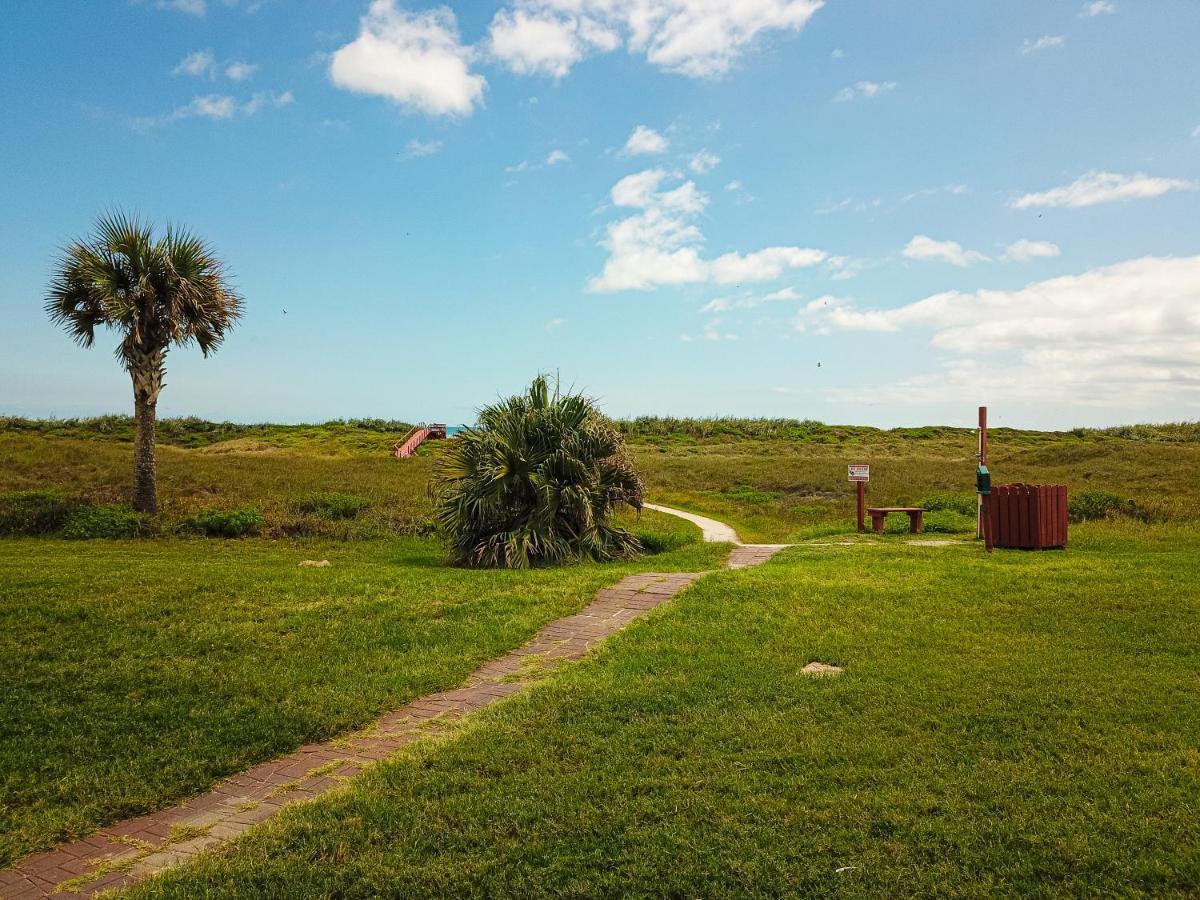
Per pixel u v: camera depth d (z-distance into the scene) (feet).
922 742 16.56
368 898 11.70
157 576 33.30
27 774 16.56
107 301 56.34
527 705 19.79
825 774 15.15
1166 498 69.46
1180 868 11.63
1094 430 178.40
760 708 18.95
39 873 13.04
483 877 12.11
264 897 11.73
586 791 14.83
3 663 22.17
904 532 59.00
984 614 27.68
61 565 37.14
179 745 18.04
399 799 14.83
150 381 59.72
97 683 21.21
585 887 11.72
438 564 45.37
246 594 30.60
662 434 190.39
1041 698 18.92
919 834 12.88
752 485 102.58
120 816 15.15
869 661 22.36
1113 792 14.07
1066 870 11.80
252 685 21.49
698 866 12.17
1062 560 39.04
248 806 15.43
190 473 81.87
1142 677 20.45
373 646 25.32
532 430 46.57
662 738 17.26
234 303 63.00
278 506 65.72
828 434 185.26
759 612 28.60
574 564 43.14
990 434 179.73
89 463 85.30
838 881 11.70
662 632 26.48
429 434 158.81
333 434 164.45
